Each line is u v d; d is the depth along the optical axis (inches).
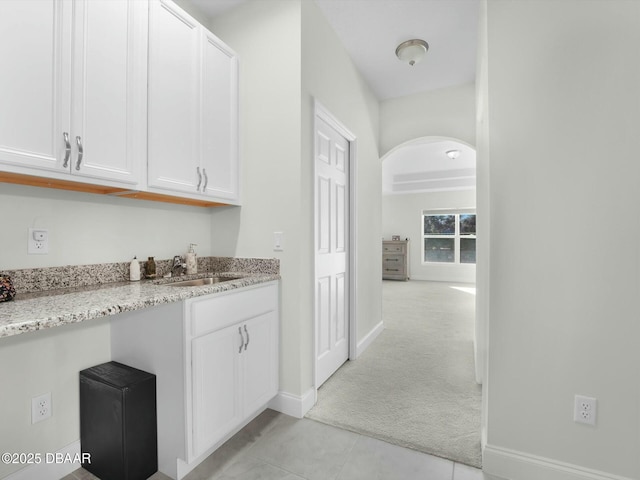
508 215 57.6
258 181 83.4
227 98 80.2
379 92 139.9
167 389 57.5
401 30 99.9
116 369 61.8
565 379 54.2
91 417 59.3
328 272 99.3
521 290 56.8
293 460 62.6
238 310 67.1
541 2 54.8
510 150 57.1
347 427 73.5
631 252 50.6
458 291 267.9
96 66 53.3
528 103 55.8
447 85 134.9
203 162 73.3
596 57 51.9
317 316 92.0
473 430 72.4
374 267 140.0
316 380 87.4
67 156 49.2
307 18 82.4
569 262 53.7
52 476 57.5
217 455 63.9
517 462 56.9
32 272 56.4
